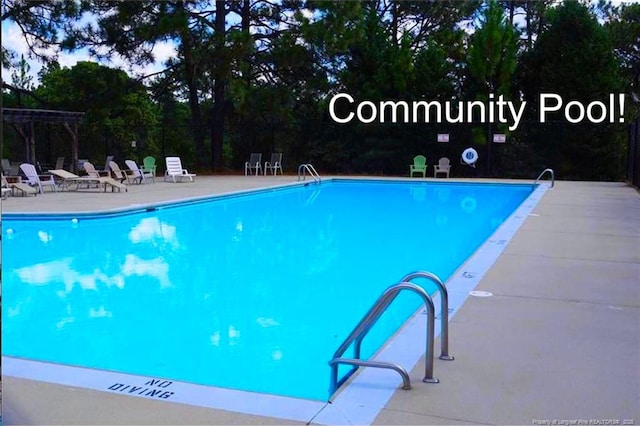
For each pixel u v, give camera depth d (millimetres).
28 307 5711
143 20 21797
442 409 2854
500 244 7637
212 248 8719
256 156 22312
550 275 5848
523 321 4309
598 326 4207
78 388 3170
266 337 4902
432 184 19375
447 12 26828
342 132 23406
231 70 21547
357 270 7445
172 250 8516
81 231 9812
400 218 12164
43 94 25672
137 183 17672
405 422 2725
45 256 7992
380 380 3213
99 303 5863
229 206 13719
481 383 3170
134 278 6867
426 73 22125
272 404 2943
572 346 3775
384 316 5492
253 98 21688
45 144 23016
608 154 20891
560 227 9133
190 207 13016
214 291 6355
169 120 26359
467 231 10617
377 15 24094
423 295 3135
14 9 20750
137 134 25219
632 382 3207
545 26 26281
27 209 10844
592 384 3172
